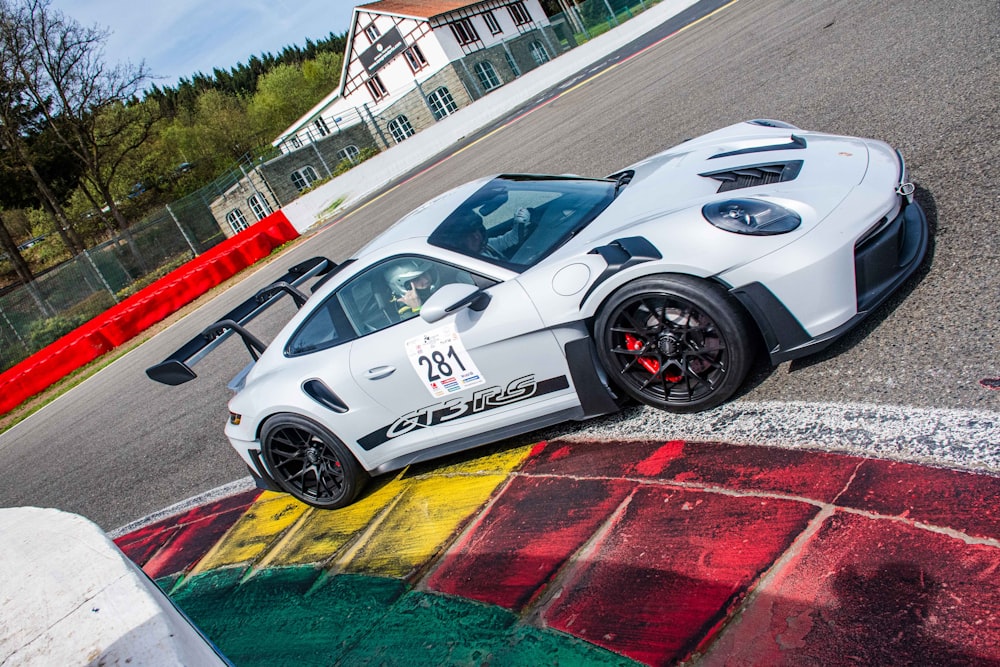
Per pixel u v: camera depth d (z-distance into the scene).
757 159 3.45
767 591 2.09
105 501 6.42
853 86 6.74
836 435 2.57
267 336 9.15
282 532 4.20
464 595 2.79
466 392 3.55
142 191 53.44
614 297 2.99
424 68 40.28
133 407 9.57
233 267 19.62
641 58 18.14
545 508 3.07
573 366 3.27
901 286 3.24
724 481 2.64
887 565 1.97
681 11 27.22
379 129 37.41
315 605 3.26
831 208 2.83
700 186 3.32
